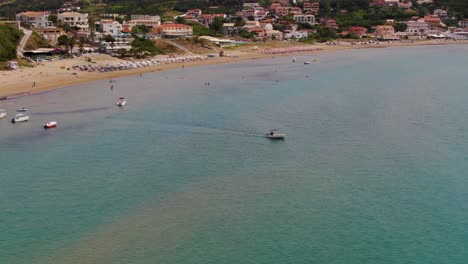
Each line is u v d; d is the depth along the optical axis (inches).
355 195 2768.2
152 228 2421.3
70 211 2603.3
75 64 7445.9
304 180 2979.8
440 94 5497.1
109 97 5403.5
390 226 2433.6
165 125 4180.6
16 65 6781.5
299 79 6633.9
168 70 7613.2
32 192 2837.1
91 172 3117.6
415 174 3056.1
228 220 2497.5
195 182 2955.2
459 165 3201.3
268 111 4655.5
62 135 3934.5
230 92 5654.5
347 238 2332.7
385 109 4741.6
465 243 2287.2
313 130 4013.3
